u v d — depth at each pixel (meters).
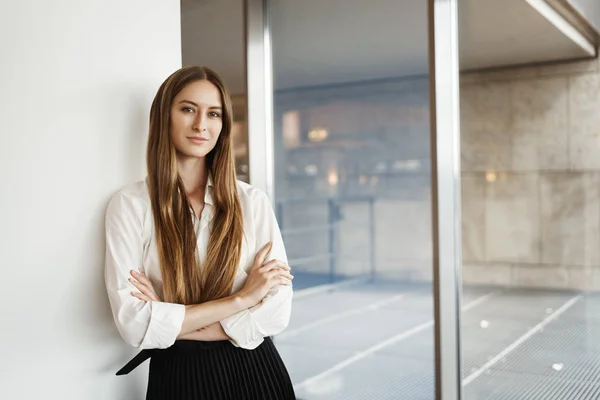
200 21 3.83
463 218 2.98
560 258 3.06
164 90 2.00
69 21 1.96
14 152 1.83
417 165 3.28
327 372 3.51
